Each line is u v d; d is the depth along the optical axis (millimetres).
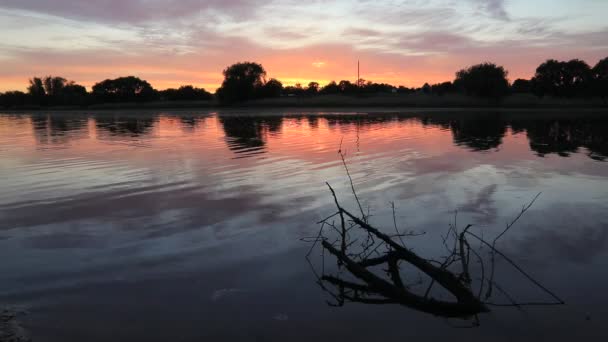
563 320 3939
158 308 4176
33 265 5223
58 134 25172
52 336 3670
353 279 4848
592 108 66125
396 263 5352
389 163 12641
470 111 58438
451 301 4316
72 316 4016
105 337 3676
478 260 5355
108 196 8688
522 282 4730
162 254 5559
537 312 4090
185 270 5062
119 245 5887
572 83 79062
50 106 103562
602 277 4797
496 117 42312
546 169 11391
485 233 6281
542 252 5539
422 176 10500
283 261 5332
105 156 14742
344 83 110438
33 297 4391
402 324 3908
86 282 4746
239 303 4281
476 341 3627
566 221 6773
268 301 4332
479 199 8180
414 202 8016
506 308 4188
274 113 57500
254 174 10992
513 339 3654
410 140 19609
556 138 20250
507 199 8172
